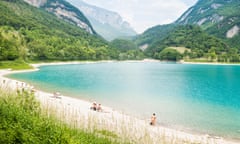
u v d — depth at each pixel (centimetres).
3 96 1889
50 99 3853
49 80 7419
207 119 3394
